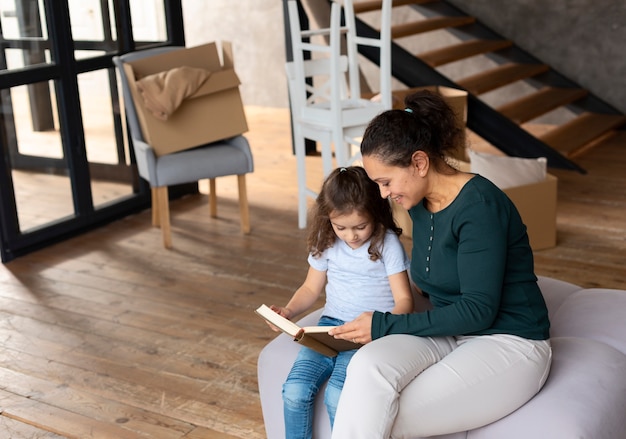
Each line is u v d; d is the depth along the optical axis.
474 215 1.88
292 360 2.24
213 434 2.59
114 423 2.67
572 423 1.86
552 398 1.93
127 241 4.42
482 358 1.88
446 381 1.85
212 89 4.18
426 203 2.02
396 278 2.19
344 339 2.01
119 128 4.72
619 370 2.05
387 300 2.25
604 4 6.11
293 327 2.03
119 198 4.79
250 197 5.05
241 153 4.28
